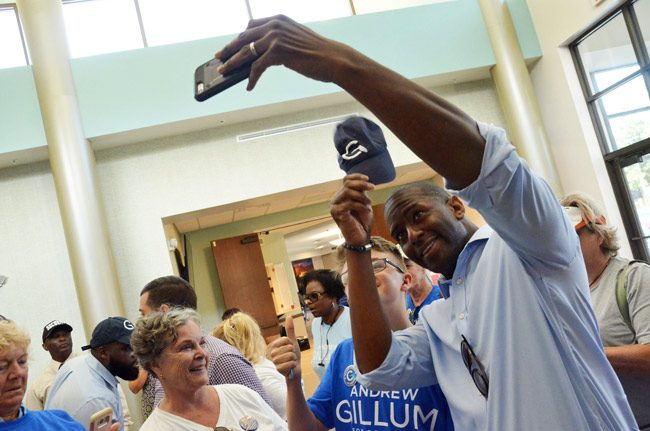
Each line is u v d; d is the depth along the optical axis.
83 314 6.30
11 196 6.73
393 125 0.81
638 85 6.68
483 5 7.82
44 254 6.65
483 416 1.15
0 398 1.94
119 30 7.37
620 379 1.66
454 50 7.66
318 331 3.88
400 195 1.30
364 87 0.79
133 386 3.96
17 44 7.06
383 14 7.61
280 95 7.14
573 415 1.02
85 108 6.70
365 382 1.29
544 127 7.74
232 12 7.70
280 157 7.47
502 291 1.12
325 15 7.98
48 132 6.45
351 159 1.12
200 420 1.95
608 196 7.25
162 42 7.44
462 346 1.18
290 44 0.81
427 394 1.47
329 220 12.57
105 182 6.98
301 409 1.53
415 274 2.53
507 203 0.87
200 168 7.24
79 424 2.23
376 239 1.89
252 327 3.02
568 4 7.25
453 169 0.85
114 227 6.88
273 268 12.24
